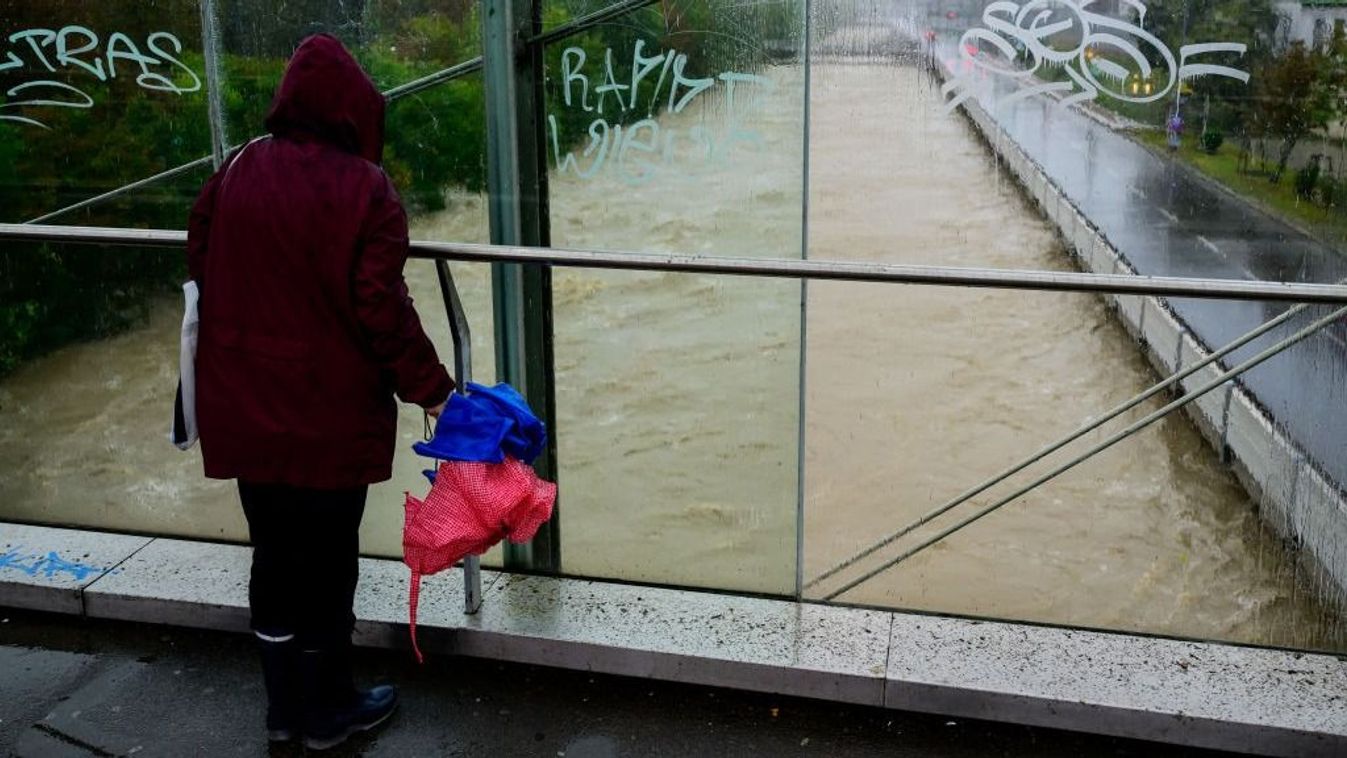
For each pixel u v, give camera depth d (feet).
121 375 11.55
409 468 11.23
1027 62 16.25
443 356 11.23
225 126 11.16
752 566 10.66
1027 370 34.04
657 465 10.65
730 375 10.53
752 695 9.46
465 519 8.54
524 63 10.27
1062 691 8.91
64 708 9.39
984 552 24.53
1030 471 28.55
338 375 7.97
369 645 10.07
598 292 10.58
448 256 9.27
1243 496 21.08
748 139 10.24
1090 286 8.32
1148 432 27.37
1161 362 28.17
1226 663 9.29
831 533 27.17
